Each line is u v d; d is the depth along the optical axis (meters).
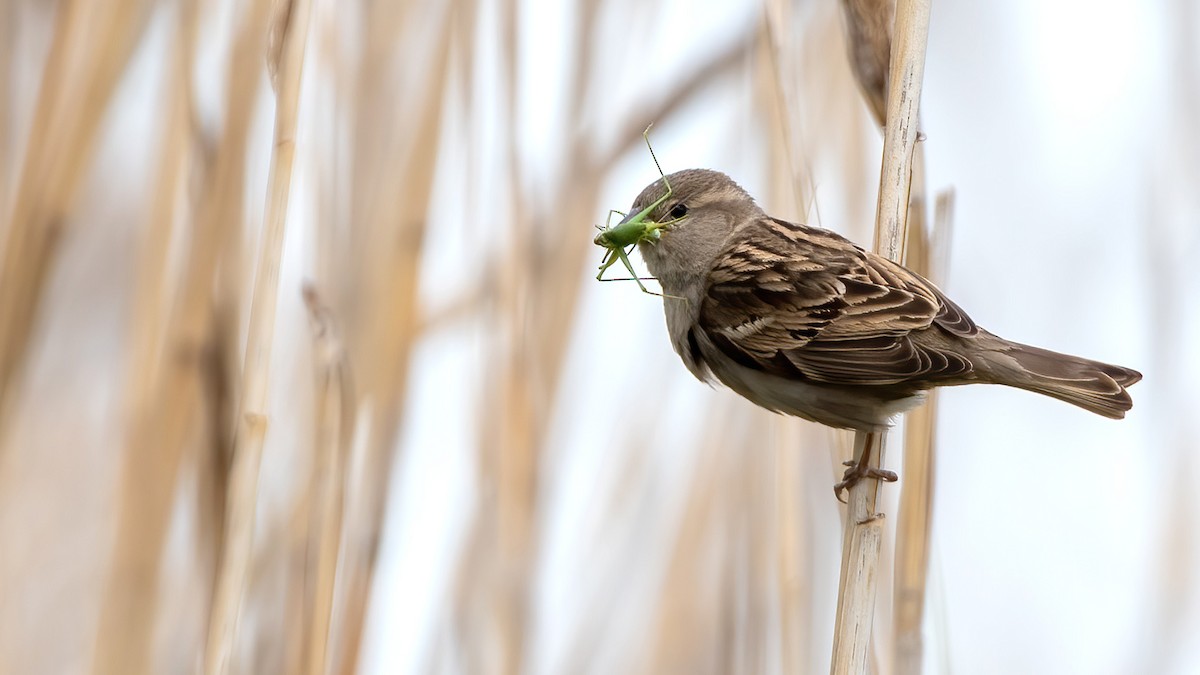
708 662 9.62
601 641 9.70
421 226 8.73
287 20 6.94
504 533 8.84
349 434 7.45
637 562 9.94
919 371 7.75
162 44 8.62
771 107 9.43
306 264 8.77
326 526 7.37
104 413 10.17
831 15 10.20
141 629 7.83
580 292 9.35
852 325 8.12
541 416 9.20
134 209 10.30
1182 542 10.59
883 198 7.64
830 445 8.33
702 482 9.83
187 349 8.00
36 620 9.53
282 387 8.99
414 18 9.05
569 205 9.41
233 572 6.86
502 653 8.75
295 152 6.95
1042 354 8.10
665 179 9.29
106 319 10.23
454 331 9.48
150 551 7.87
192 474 8.03
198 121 8.38
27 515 9.70
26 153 7.75
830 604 9.74
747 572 9.40
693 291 9.30
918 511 7.70
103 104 7.82
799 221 8.72
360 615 8.26
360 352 8.59
